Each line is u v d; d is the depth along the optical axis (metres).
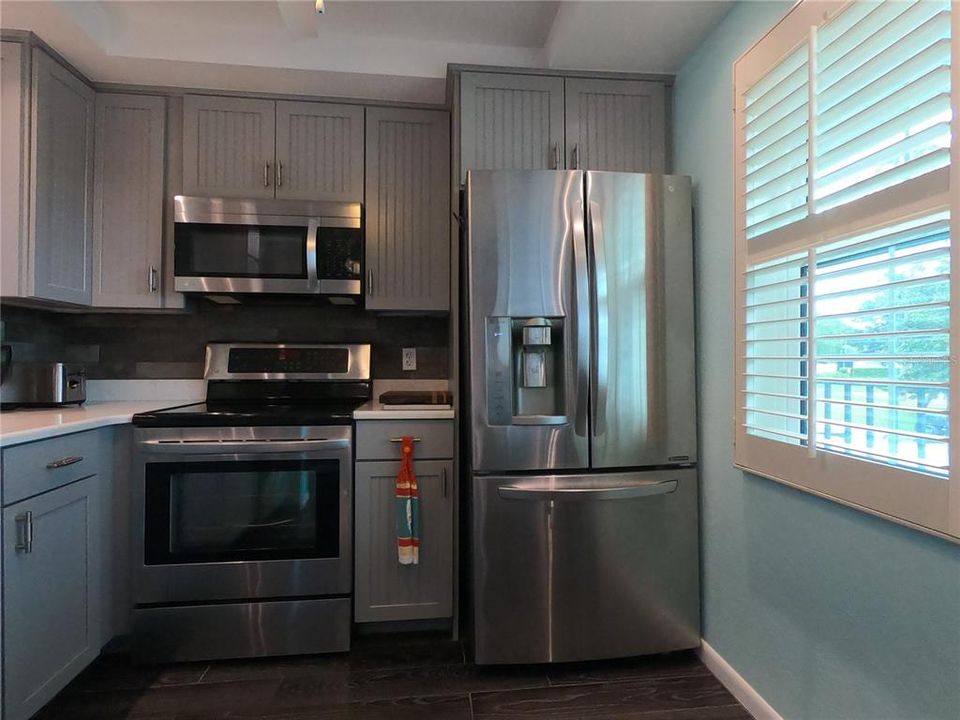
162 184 2.09
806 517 1.32
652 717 1.52
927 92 0.99
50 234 1.84
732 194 1.62
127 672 1.72
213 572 1.77
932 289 0.99
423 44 2.03
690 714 1.54
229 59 1.93
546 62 2.03
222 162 2.10
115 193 2.06
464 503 1.94
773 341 1.37
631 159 2.01
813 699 1.29
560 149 1.97
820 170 1.23
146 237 2.08
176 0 1.79
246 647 1.78
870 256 1.17
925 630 1.00
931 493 0.97
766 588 1.47
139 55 1.89
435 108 2.21
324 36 1.98
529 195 1.71
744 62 1.51
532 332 1.71
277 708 1.55
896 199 1.03
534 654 1.71
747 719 1.51
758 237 1.45
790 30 1.32
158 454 1.75
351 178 2.16
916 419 1.02
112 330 2.33
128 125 2.07
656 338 1.77
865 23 1.10
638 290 1.76
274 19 1.90
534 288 1.71
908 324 1.05
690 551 1.79
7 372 1.92
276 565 1.80
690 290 1.80
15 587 1.34
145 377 2.34
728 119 1.65
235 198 2.06
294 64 1.96
